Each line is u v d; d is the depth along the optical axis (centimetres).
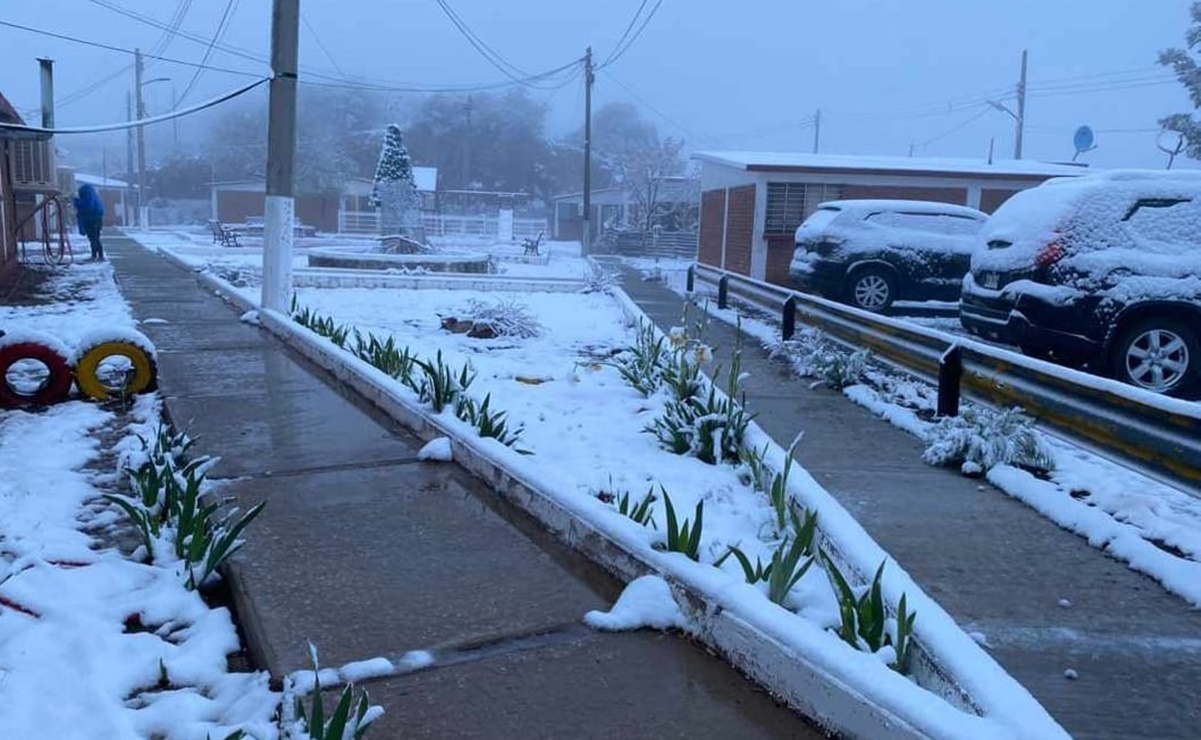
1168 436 499
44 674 307
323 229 6331
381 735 282
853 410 775
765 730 288
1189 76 2739
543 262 3353
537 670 324
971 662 283
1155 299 868
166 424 654
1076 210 920
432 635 347
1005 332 980
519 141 9169
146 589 377
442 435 603
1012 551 463
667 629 356
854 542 397
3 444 593
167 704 293
